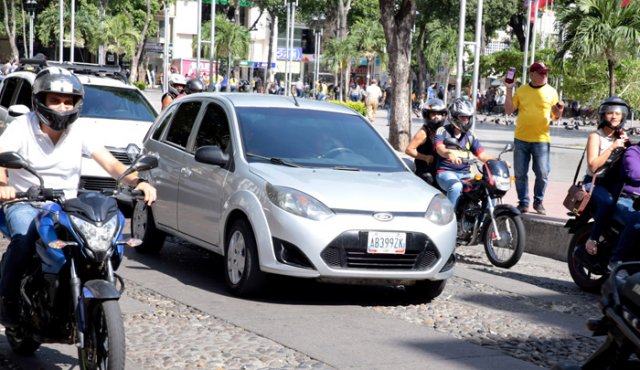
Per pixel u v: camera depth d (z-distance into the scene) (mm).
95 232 6434
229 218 10875
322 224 9953
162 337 8656
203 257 13258
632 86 44594
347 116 12336
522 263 14359
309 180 10500
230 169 11086
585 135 49344
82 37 97688
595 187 11734
